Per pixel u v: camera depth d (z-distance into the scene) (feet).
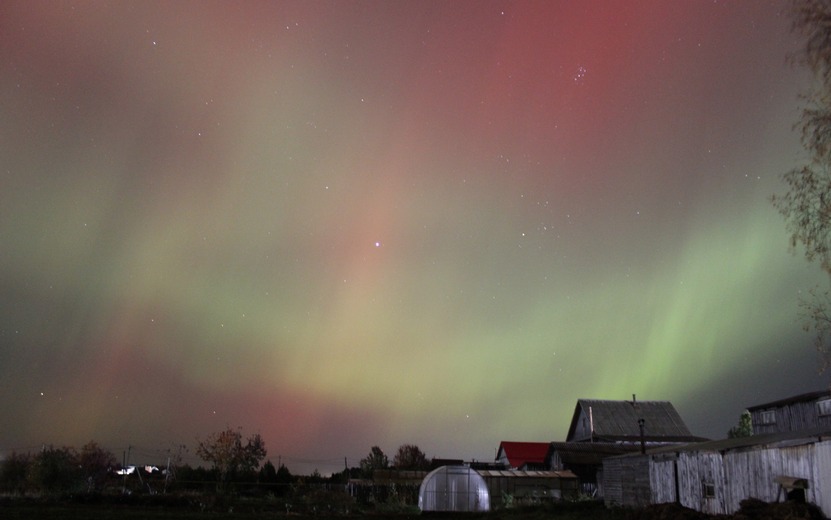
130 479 144.25
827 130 50.42
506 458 192.65
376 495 137.69
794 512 61.52
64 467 128.16
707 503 82.99
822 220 50.67
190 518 94.43
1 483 133.49
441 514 113.50
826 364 53.72
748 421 174.91
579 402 190.49
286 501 123.34
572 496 133.49
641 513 84.48
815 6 50.21
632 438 177.68
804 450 64.64
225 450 145.69
